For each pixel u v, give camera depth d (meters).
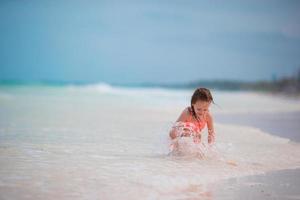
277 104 25.88
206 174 5.38
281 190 4.67
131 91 51.06
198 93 6.31
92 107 19.61
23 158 6.05
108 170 5.41
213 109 20.30
